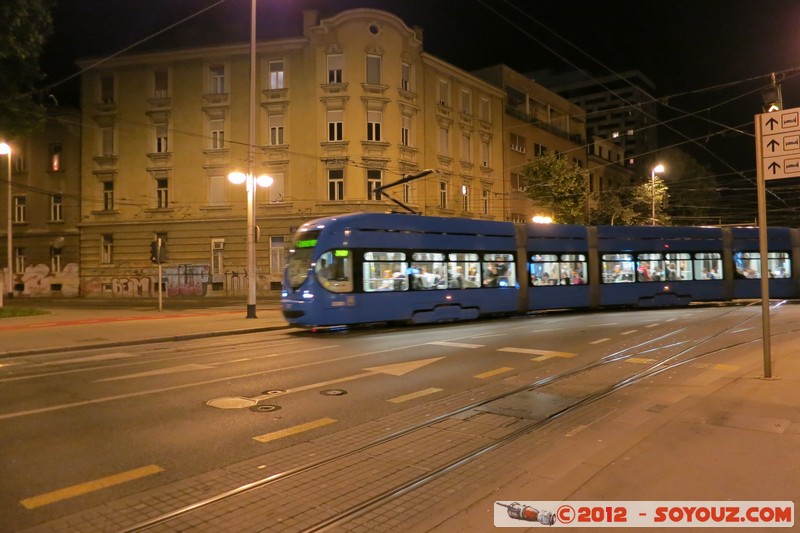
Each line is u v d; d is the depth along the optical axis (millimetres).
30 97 23344
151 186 34344
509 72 44031
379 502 4355
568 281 20375
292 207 32156
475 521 3881
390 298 16328
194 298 33000
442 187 36000
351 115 31875
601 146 56781
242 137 33094
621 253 21516
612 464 4754
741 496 4035
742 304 23891
